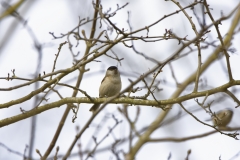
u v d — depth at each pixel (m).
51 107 10.36
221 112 12.94
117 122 12.29
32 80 9.95
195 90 10.30
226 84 10.17
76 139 9.93
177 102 10.21
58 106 10.39
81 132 9.82
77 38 10.23
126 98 10.35
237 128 12.70
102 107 9.09
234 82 10.10
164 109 10.29
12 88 9.69
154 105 10.23
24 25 12.26
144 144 14.27
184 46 8.20
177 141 13.99
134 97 10.32
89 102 10.40
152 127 14.46
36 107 10.18
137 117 13.94
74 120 10.36
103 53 10.21
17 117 10.20
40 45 12.19
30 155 10.60
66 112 11.80
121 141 13.78
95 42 12.27
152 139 14.26
